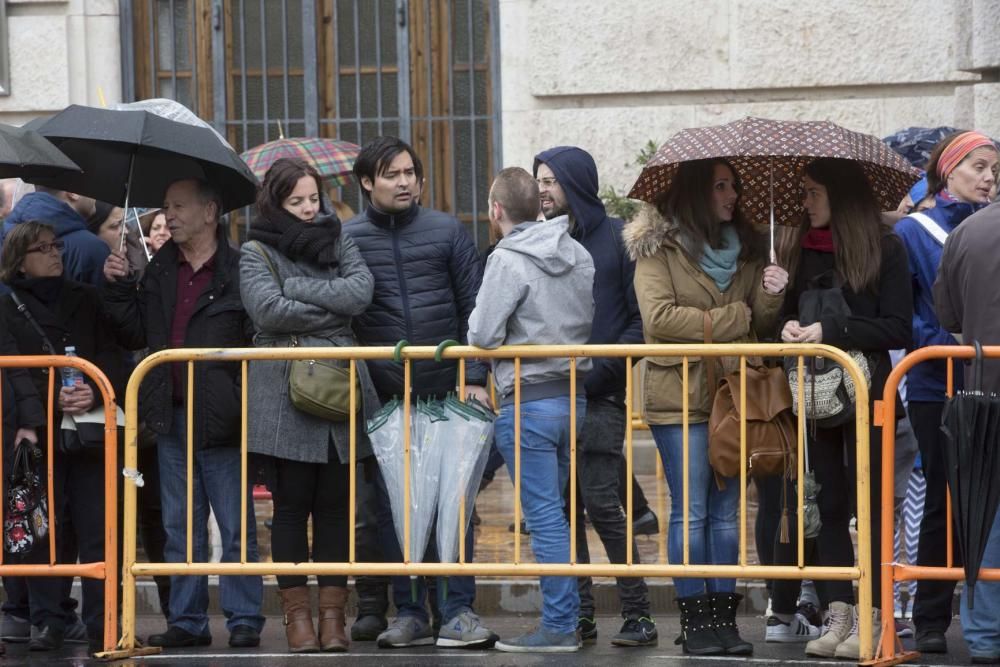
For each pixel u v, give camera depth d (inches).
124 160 455.8
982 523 376.5
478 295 400.8
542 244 403.2
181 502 430.3
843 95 714.2
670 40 719.1
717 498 407.5
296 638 416.8
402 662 396.8
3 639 461.4
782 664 387.5
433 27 751.1
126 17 756.0
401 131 755.4
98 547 430.6
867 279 391.2
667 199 407.2
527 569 399.5
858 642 393.7
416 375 421.7
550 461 408.8
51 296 433.4
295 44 759.7
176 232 427.5
